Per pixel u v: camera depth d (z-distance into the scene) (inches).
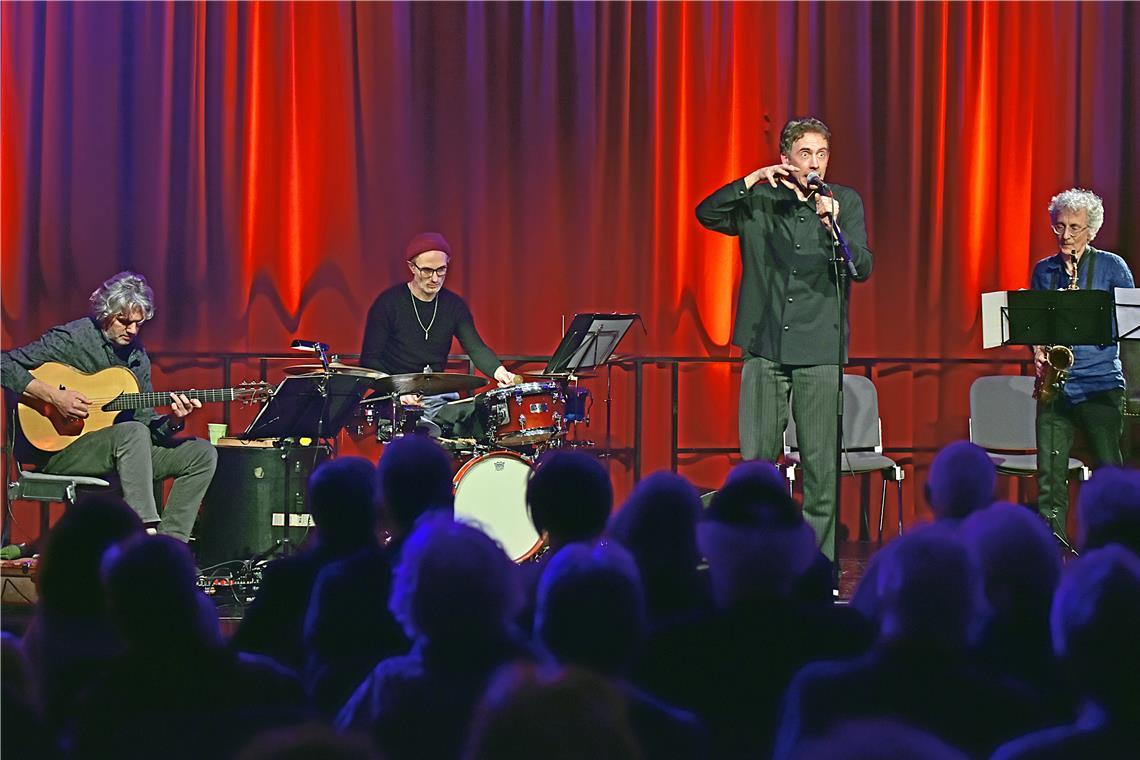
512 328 482.0
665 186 486.6
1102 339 348.8
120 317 369.7
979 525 165.6
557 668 103.0
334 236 476.4
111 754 126.2
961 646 132.5
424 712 120.8
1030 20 501.4
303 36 474.6
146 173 468.1
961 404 500.4
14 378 358.9
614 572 122.8
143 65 467.5
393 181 477.7
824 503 315.9
